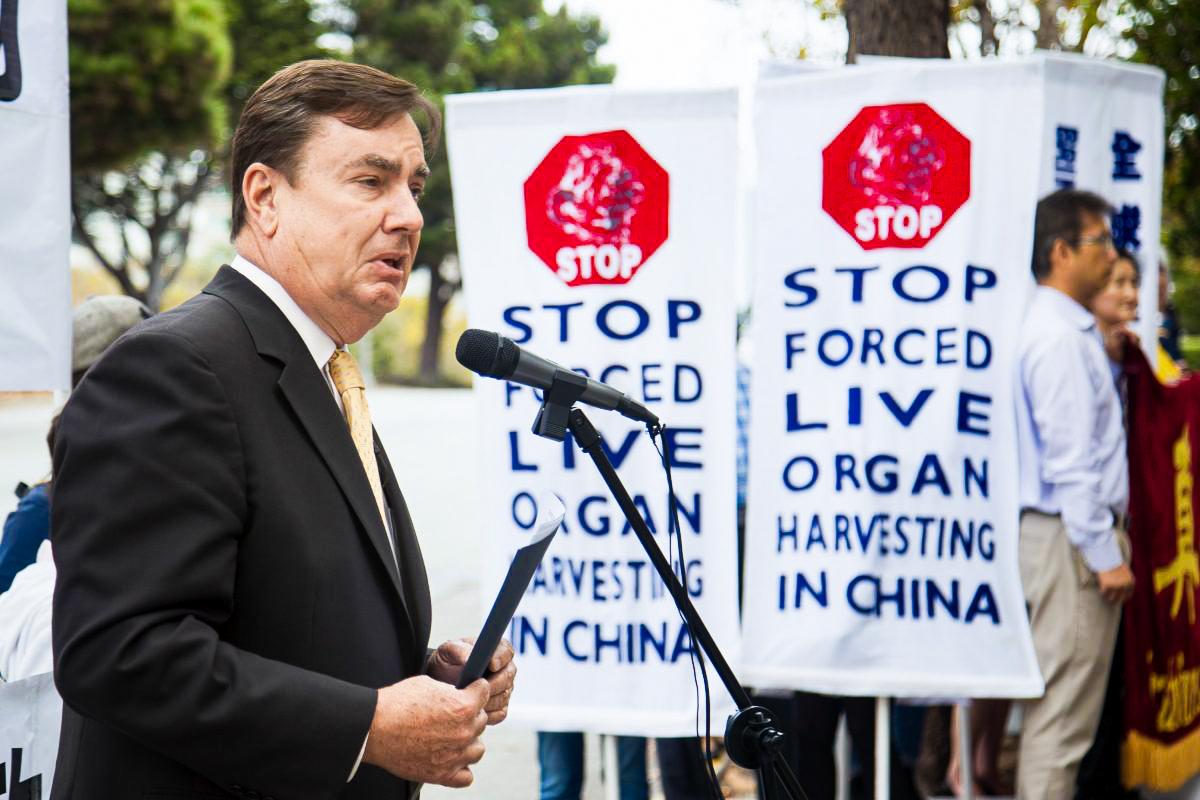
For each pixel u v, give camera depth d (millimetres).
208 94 17719
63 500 1449
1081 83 3531
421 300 42906
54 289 2584
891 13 4211
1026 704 3445
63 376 2604
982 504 3242
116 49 16797
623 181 3229
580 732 3824
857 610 3240
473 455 15969
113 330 2801
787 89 3287
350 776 1459
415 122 1771
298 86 1668
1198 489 3662
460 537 9406
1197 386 3705
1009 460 3254
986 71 3191
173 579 1408
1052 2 6688
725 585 3240
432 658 1795
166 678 1384
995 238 3223
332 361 1740
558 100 3238
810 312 3291
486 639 1542
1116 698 3771
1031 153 3193
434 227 35812
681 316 3234
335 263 1656
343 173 1657
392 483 1841
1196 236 8953
